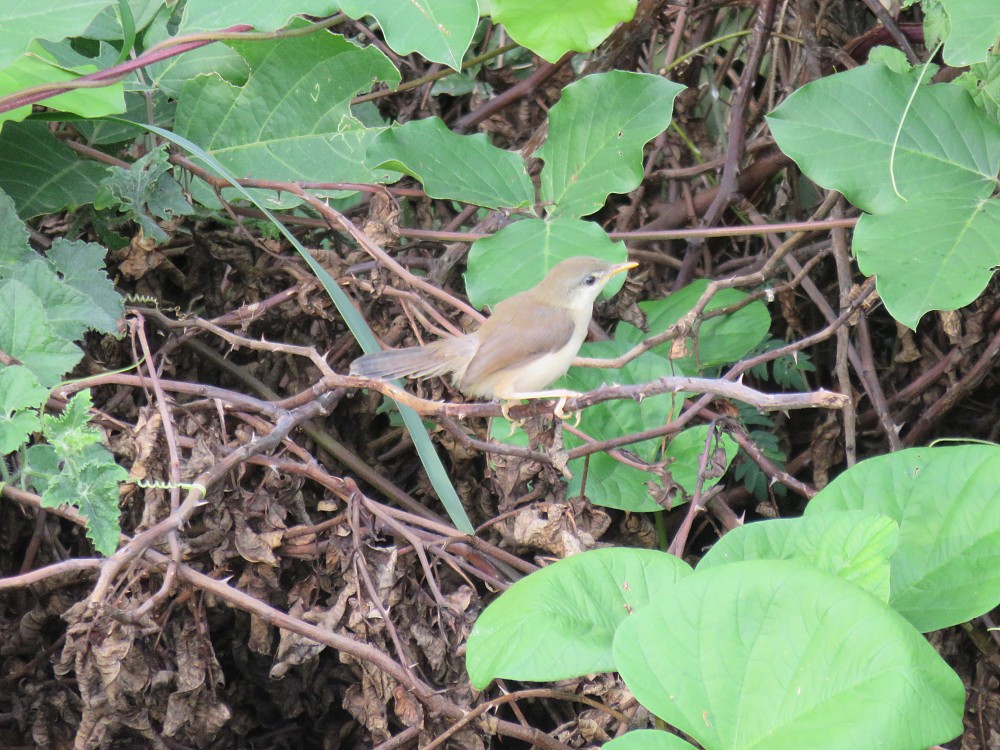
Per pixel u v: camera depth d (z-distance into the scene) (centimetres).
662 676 473
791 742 442
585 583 549
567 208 769
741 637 477
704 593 489
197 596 620
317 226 860
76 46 871
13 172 792
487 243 732
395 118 1019
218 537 643
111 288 718
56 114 749
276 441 638
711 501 822
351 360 860
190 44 720
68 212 834
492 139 1006
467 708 636
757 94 1126
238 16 744
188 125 828
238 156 834
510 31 704
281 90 823
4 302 611
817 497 595
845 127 742
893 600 557
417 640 644
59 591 745
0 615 774
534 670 508
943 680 452
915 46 957
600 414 800
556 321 690
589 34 705
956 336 819
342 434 866
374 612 627
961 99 744
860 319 901
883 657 454
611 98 776
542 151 792
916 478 588
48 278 661
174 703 615
